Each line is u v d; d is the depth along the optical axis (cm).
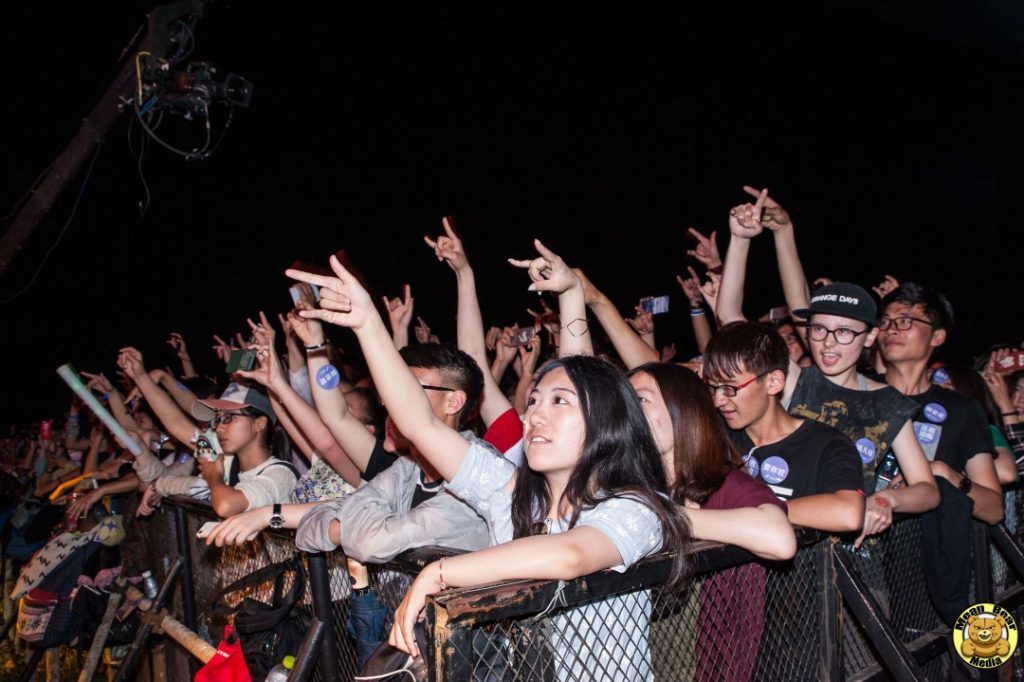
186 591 353
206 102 422
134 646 350
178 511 356
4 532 634
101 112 431
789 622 206
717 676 186
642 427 181
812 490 238
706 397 213
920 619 276
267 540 292
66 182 448
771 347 244
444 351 243
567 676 153
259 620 260
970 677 270
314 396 265
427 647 137
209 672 263
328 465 317
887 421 268
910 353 318
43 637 438
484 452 207
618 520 158
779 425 250
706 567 173
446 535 215
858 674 231
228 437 335
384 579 226
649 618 171
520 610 141
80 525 442
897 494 247
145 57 413
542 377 183
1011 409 376
